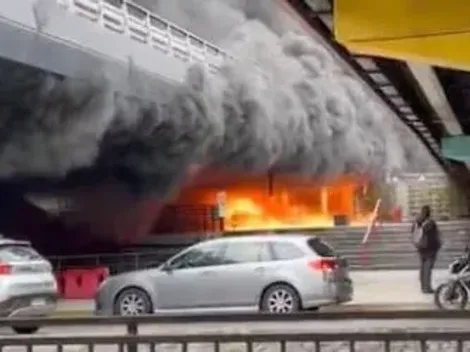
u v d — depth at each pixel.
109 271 31.11
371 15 7.75
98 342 6.34
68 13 27.92
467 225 39.00
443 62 8.02
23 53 26.00
